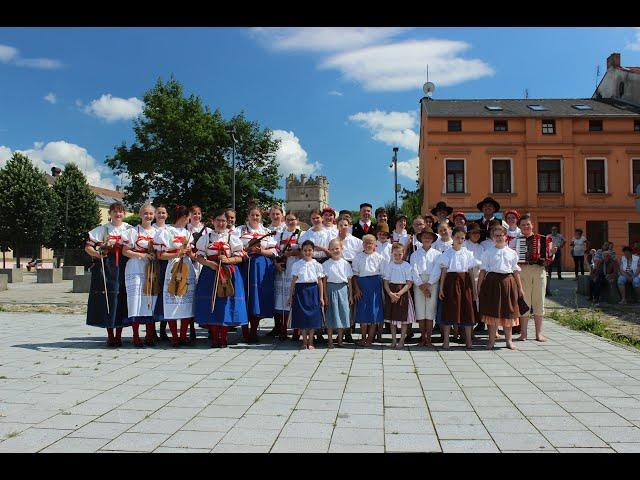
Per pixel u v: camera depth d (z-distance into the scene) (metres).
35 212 41.69
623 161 32.59
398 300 8.48
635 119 32.59
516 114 32.62
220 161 38.78
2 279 20.45
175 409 5.02
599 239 32.72
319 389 5.79
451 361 7.37
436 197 32.53
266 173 40.28
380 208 10.01
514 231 9.31
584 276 16.67
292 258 9.15
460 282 8.34
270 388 5.82
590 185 32.81
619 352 7.93
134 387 5.82
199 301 8.43
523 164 32.66
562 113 32.94
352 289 8.72
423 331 8.66
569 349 8.20
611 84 37.81
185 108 38.16
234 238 8.55
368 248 8.65
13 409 4.98
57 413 4.88
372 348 8.48
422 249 8.67
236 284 8.49
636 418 4.76
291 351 8.16
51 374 6.41
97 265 8.31
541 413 4.92
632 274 14.66
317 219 9.27
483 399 5.39
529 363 7.19
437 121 32.59
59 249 48.88
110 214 8.40
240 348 8.41
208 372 6.60
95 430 4.43
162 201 37.06
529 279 8.91
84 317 12.27
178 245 8.47
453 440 4.23
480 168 32.53
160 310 8.46
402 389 5.80
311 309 8.32
